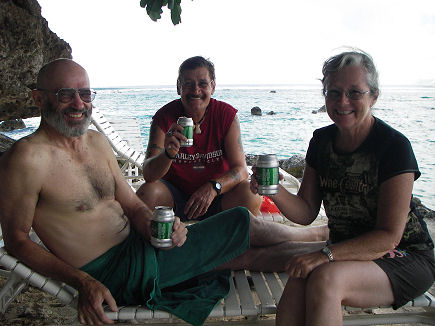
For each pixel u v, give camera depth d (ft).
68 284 3.68
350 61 3.67
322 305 3.31
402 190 3.65
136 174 10.93
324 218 7.52
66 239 3.88
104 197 4.12
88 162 3.99
